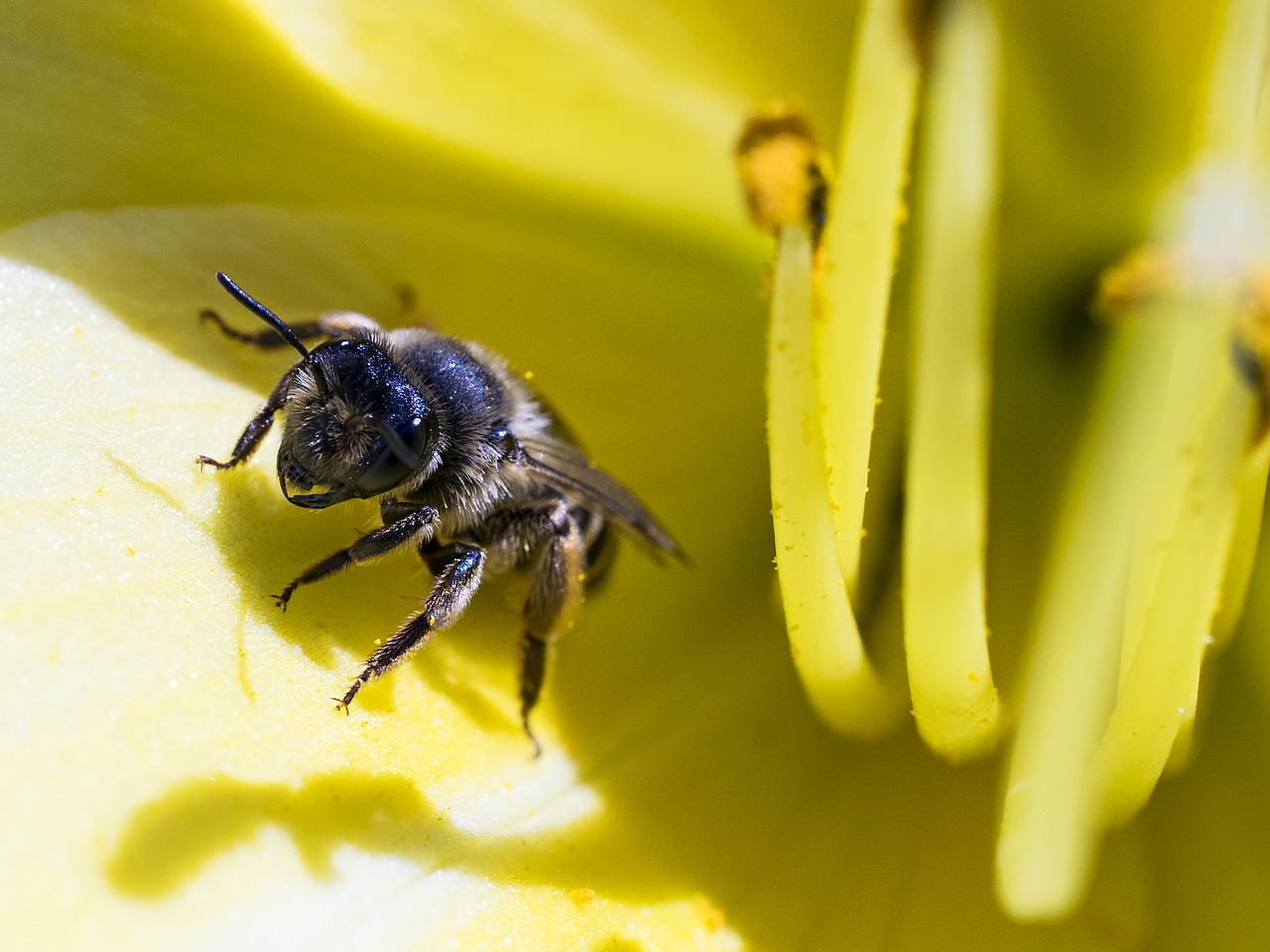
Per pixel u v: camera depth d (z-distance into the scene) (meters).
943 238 0.07
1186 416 0.07
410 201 0.08
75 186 0.08
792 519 0.07
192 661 0.07
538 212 0.08
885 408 0.08
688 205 0.09
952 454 0.07
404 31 0.08
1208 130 0.08
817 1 0.08
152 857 0.07
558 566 0.08
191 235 0.08
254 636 0.07
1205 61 0.08
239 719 0.07
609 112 0.08
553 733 0.08
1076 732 0.07
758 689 0.08
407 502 0.08
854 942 0.07
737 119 0.09
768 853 0.08
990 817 0.08
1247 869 0.08
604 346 0.08
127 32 0.08
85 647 0.07
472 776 0.07
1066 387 0.08
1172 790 0.08
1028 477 0.08
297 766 0.07
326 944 0.07
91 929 0.07
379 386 0.07
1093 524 0.08
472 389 0.08
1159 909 0.08
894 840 0.08
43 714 0.07
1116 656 0.08
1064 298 0.09
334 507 0.08
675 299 0.08
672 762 0.08
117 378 0.07
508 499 0.08
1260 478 0.07
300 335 0.08
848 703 0.08
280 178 0.08
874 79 0.07
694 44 0.08
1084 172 0.09
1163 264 0.08
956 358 0.07
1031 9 0.08
